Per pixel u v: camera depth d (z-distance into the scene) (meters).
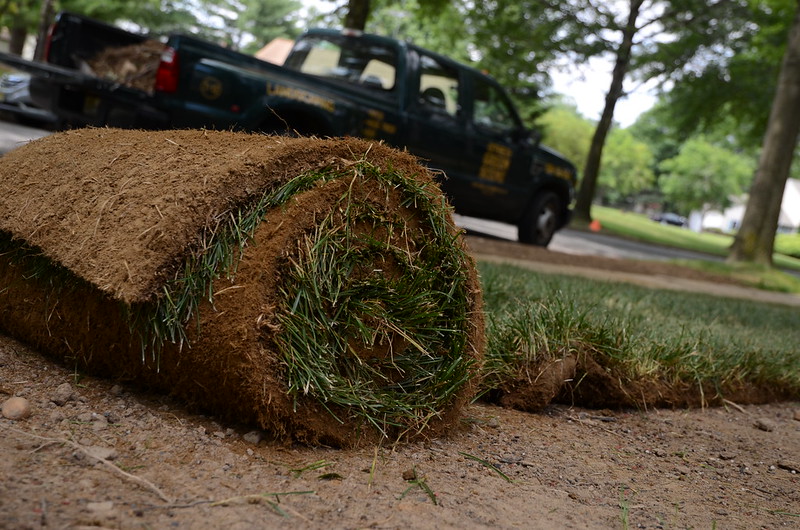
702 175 79.81
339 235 2.48
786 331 6.80
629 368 3.84
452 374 2.73
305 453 2.35
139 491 1.85
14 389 2.45
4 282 2.92
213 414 2.47
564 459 2.79
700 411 4.08
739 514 2.48
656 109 29.30
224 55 7.06
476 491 2.26
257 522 1.78
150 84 7.51
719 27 25.09
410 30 36.62
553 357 3.54
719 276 13.98
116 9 32.38
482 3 23.56
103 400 2.46
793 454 3.41
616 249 19.30
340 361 2.50
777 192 15.70
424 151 9.16
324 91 7.92
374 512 1.96
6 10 27.12
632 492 2.54
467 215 10.54
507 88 30.36
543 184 11.30
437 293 2.72
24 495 1.71
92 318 2.56
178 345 2.34
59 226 2.53
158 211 2.27
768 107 25.73
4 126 11.21
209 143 2.57
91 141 2.92
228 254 2.31
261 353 2.28
